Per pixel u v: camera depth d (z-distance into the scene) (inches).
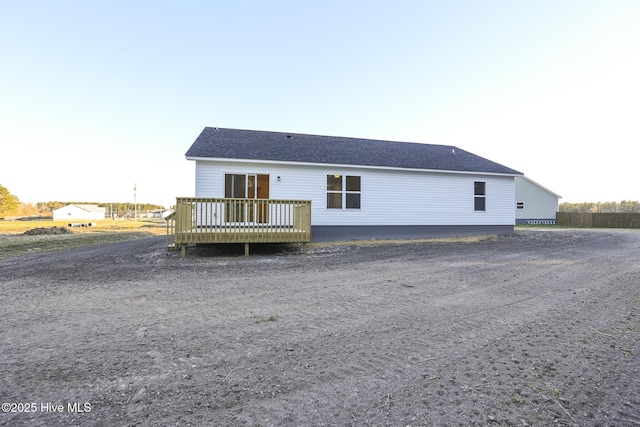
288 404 82.7
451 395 87.5
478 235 573.3
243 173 455.8
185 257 357.4
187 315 157.6
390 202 526.9
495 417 77.4
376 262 314.3
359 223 512.1
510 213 594.6
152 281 233.9
